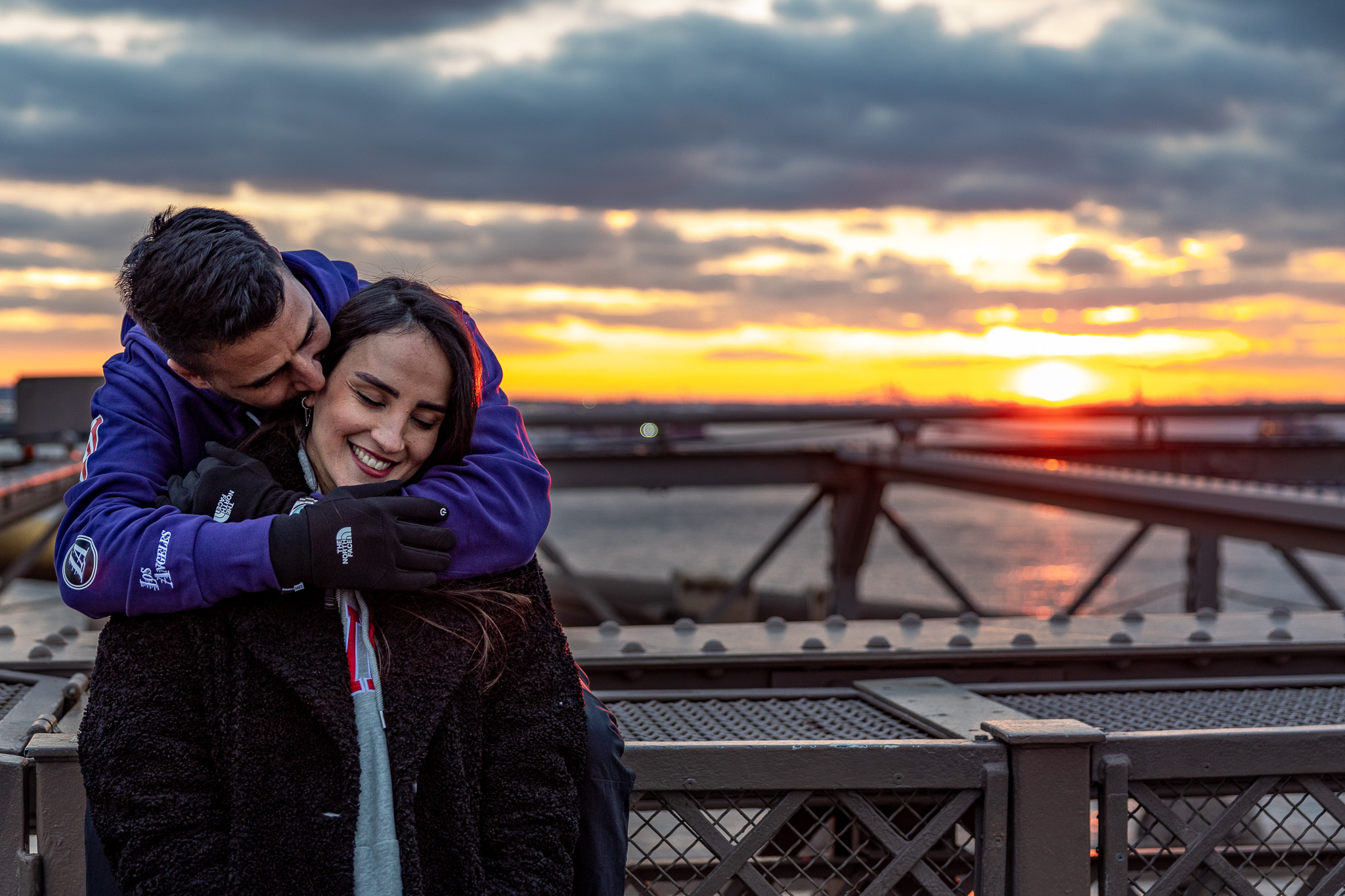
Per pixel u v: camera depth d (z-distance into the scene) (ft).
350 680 5.04
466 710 5.24
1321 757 7.13
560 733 5.41
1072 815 6.88
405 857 4.84
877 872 7.30
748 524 423.64
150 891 4.74
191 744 5.01
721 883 7.01
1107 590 219.20
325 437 5.34
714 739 8.01
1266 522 41.34
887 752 6.94
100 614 5.17
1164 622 11.24
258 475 5.28
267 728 4.94
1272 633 10.59
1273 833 7.36
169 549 4.93
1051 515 471.62
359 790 4.89
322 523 4.90
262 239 5.18
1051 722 7.15
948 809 7.00
